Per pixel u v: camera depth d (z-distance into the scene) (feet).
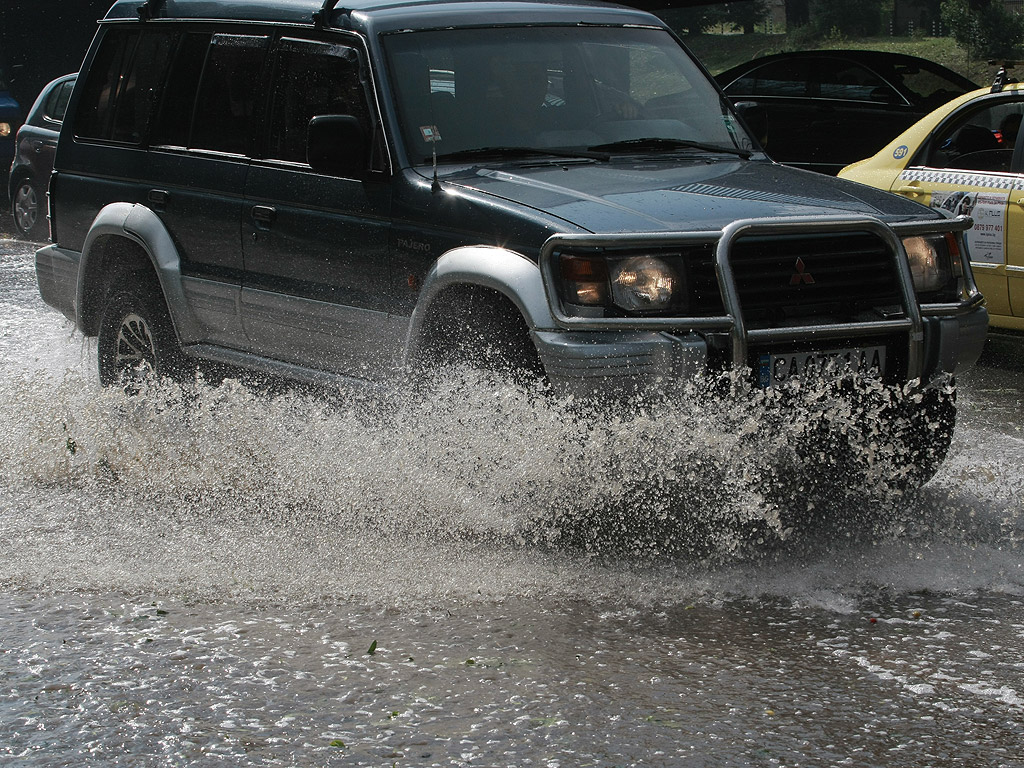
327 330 21.04
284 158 21.97
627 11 24.07
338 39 21.43
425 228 19.11
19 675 13.84
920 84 45.91
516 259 17.47
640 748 11.89
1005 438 23.16
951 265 19.13
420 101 20.45
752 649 14.12
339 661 14.02
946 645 14.17
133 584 16.61
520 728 12.34
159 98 24.90
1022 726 12.24
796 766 11.51
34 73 68.28
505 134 20.72
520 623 14.98
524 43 21.84
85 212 26.37
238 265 22.71
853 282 17.79
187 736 12.35
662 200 18.08
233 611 15.60
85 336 27.27
